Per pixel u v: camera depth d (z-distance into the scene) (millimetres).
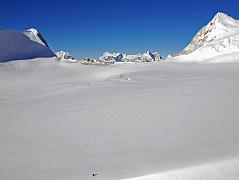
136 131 16562
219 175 8352
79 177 11344
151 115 19906
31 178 11812
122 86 39188
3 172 12625
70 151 14500
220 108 19641
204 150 12430
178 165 10992
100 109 23938
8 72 71375
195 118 17781
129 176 10703
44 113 25000
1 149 15742
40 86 52812
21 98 39812
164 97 26516
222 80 35062
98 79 58000
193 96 25234
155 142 14359
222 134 14336
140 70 62938
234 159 9758
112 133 16688
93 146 14859
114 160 12719
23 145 16203
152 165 11555
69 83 53094
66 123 20203
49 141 16453
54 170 12391
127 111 22031
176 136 14883
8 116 25125
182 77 43875
